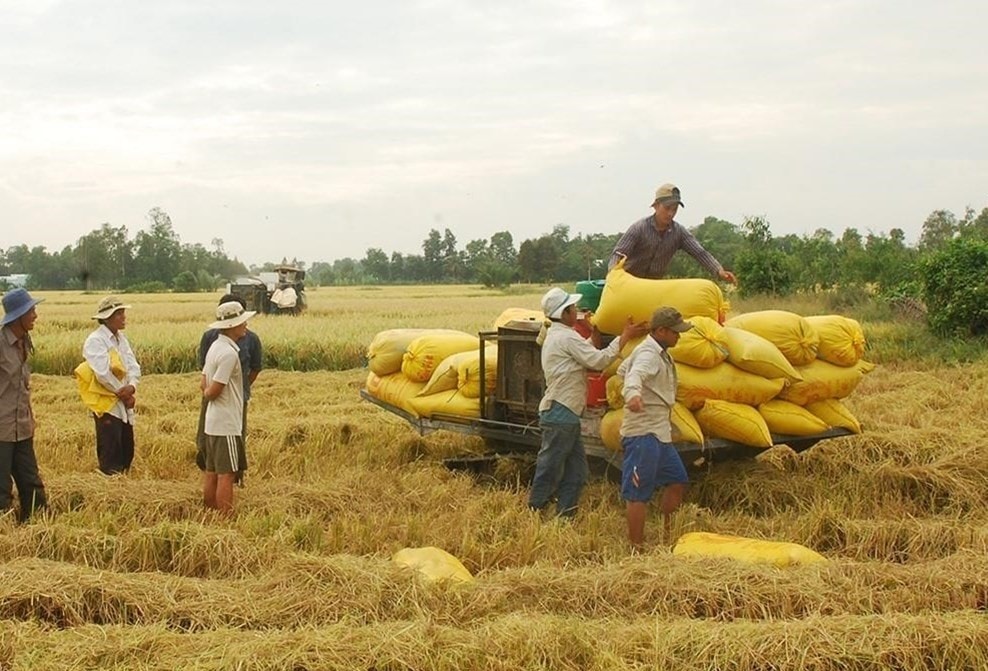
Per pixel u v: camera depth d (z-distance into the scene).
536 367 8.06
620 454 7.25
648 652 4.34
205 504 7.26
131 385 8.41
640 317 7.37
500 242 124.81
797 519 6.79
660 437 6.46
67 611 4.95
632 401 6.21
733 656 4.29
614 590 5.09
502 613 4.94
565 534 6.39
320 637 4.43
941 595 4.98
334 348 19.38
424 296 59.12
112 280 94.88
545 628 4.50
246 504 7.29
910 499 7.58
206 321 31.70
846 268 26.06
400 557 5.66
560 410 7.05
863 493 7.57
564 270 79.12
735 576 5.14
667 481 6.59
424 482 8.10
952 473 7.66
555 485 7.20
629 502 6.42
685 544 6.09
